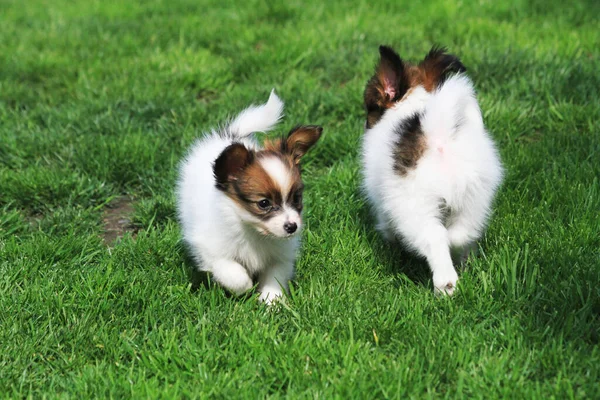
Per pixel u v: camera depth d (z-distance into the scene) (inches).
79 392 61.1
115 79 94.1
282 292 67.3
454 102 65.4
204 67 96.6
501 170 69.6
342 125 85.3
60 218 75.9
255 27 110.3
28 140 84.2
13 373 62.1
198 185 68.6
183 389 60.6
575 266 66.9
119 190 81.0
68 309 66.1
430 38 103.2
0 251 71.6
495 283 66.3
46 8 130.2
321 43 100.7
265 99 89.0
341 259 70.4
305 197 76.1
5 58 102.5
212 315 65.6
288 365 61.9
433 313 64.9
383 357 62.3
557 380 60.1
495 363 61.2
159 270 70.0
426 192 65.2
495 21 107.9
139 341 64.4
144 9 125.9
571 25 106.3
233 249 67.2
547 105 86.7
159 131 86.2
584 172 76.1
